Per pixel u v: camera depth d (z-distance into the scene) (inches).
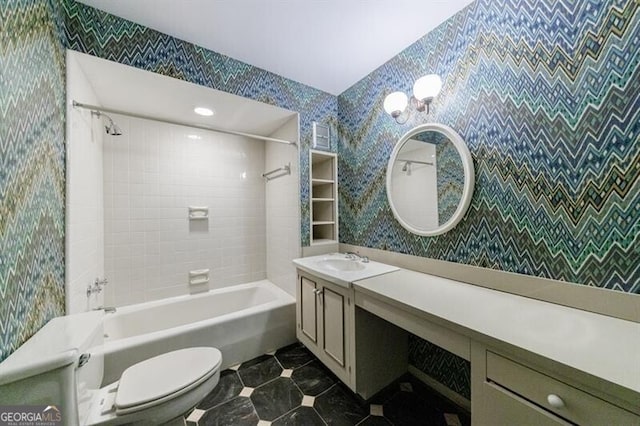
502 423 29.7
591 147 36.4
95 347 39.8
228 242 100.7
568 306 38.8
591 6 36.0
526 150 43.4
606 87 34.9
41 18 40.3
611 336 29.6
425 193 60.7
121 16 55.2
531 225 43.1
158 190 86.8
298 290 75.9
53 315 43.4
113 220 79.0
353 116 85.0
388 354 58.9
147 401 37.0
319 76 80.0
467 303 41.3
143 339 59.7
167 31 59.9
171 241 89.1
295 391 59.1
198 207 94.0
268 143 106.2
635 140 32.8
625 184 33.7
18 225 33.2
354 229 84.9
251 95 73.5
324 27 59.0
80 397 33.4
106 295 78.1
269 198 105.4
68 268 49.2
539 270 42.3
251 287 99.7
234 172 102.1
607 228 35.2
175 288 89.7
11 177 31.8
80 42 51.5
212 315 91.6
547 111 40.7
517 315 36.3
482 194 50.1
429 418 51.3
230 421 50.5
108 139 78.2
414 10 53.8
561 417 25.1
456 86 54.2
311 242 86.4
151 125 85.7
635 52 32.7
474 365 32.7
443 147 56.3
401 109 64.3
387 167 71.3
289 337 80.0
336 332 59.0
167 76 60.7
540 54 41.3
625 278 33.9
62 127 48.4
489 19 48.1
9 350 30.7
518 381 28.4
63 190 48.5
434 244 60.0
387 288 49.6
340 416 51.6
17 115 33.3
